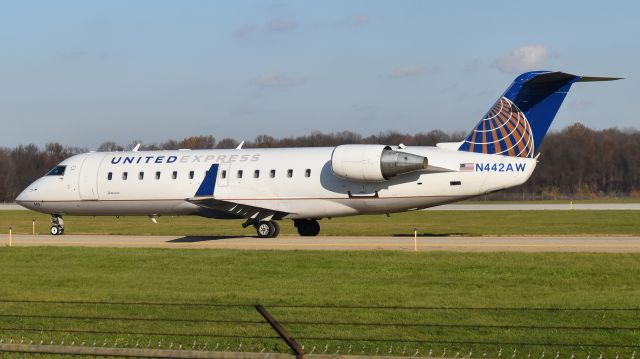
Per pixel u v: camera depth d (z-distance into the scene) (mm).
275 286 45875
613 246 59062
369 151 68688
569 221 105750
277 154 74812
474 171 68000
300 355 24438
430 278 47312
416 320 36031
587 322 35000
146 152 81000
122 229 100500
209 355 25328
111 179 79438
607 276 46344
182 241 70688
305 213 72688
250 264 53625
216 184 75000
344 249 59438
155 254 58562
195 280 48625
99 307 40594
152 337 33375
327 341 32562
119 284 47844
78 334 34062
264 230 74312
